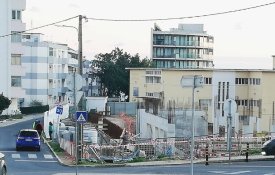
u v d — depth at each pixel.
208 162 31.23
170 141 38.56
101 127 54.44
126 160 32.56
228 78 83.00
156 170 27.11
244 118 82.69
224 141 38.44
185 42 142.00
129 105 84.06
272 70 81.62
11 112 82.19
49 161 31.89
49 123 48.22
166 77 83.94
